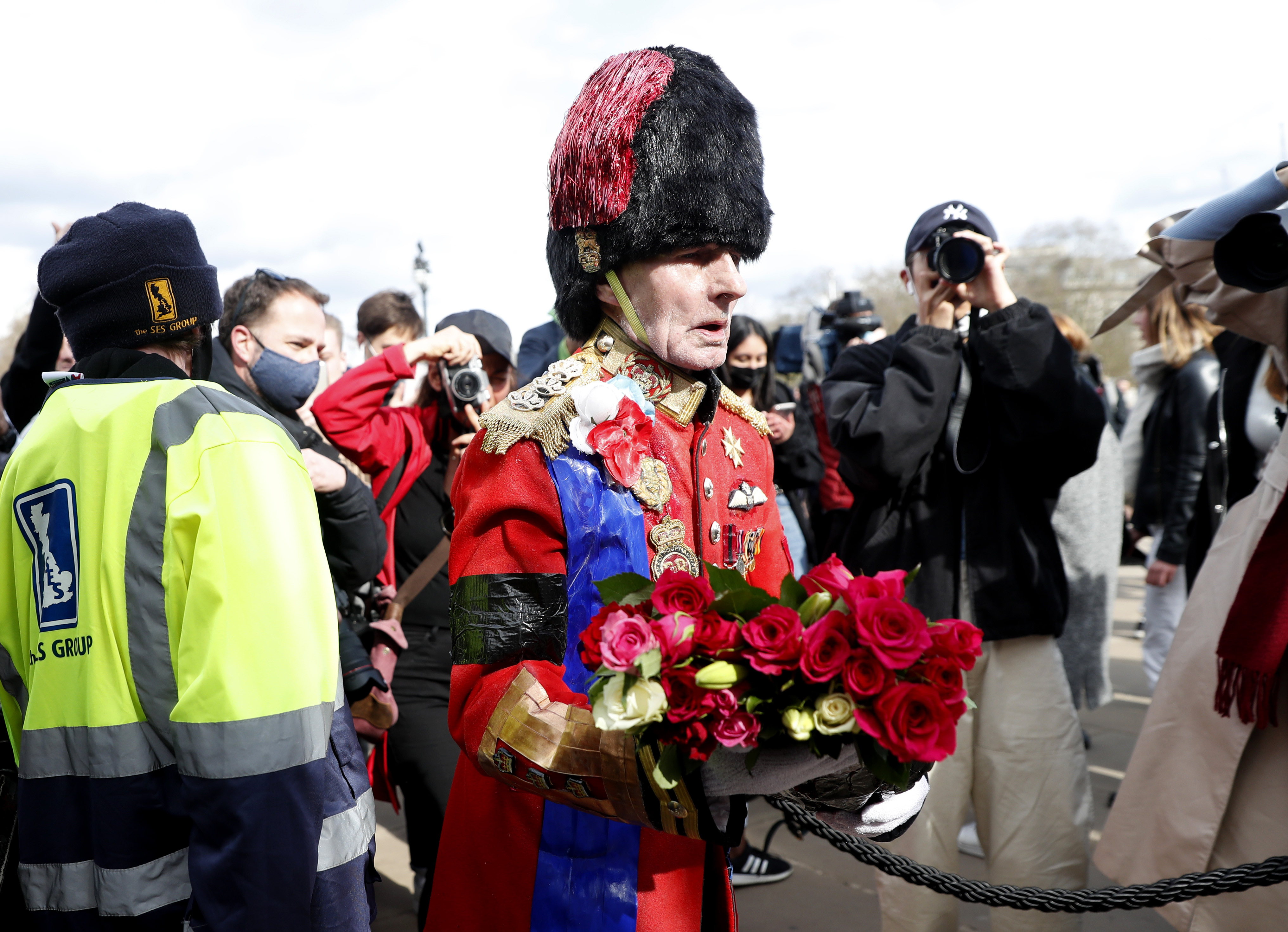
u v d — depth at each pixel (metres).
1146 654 4.26
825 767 1.07
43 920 1.33
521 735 1.15
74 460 1.35
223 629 1.25
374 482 2.58
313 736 1.29
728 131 1.30
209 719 1.23
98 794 1.28
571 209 1.32
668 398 1.35
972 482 2.33
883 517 2.44
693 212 1.26
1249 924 1.99
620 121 1.27
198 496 1.29
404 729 2.60
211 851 1.23
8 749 1.53
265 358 2.36
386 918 3.05
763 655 0.97
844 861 3.42
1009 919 2.23
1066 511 3.25
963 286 2.36
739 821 1.12
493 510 1.23
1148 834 2.16
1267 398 2.46
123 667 1.29
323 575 1.38
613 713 0.99
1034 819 2.21
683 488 1.34
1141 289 2.37
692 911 1.28
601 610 1.07
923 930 2.24
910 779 1.05
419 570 2.63
